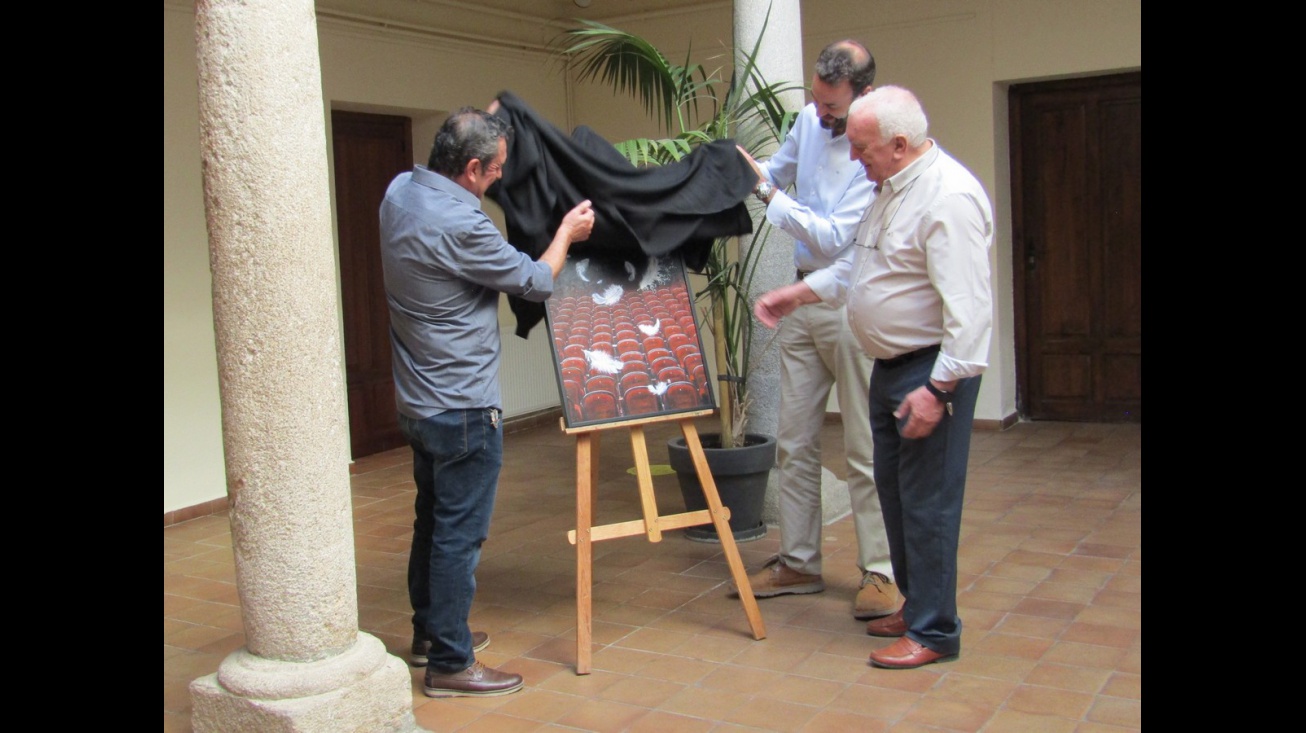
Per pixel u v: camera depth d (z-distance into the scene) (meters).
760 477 5.31
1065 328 8.05
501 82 8.63
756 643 4.04
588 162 3.92
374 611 4.56
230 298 3.09
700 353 4.12
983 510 5.72
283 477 3.12
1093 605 4.25
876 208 3.59
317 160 3.16
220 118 3.04
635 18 9.06
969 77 7.79
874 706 3.46
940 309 3.56
